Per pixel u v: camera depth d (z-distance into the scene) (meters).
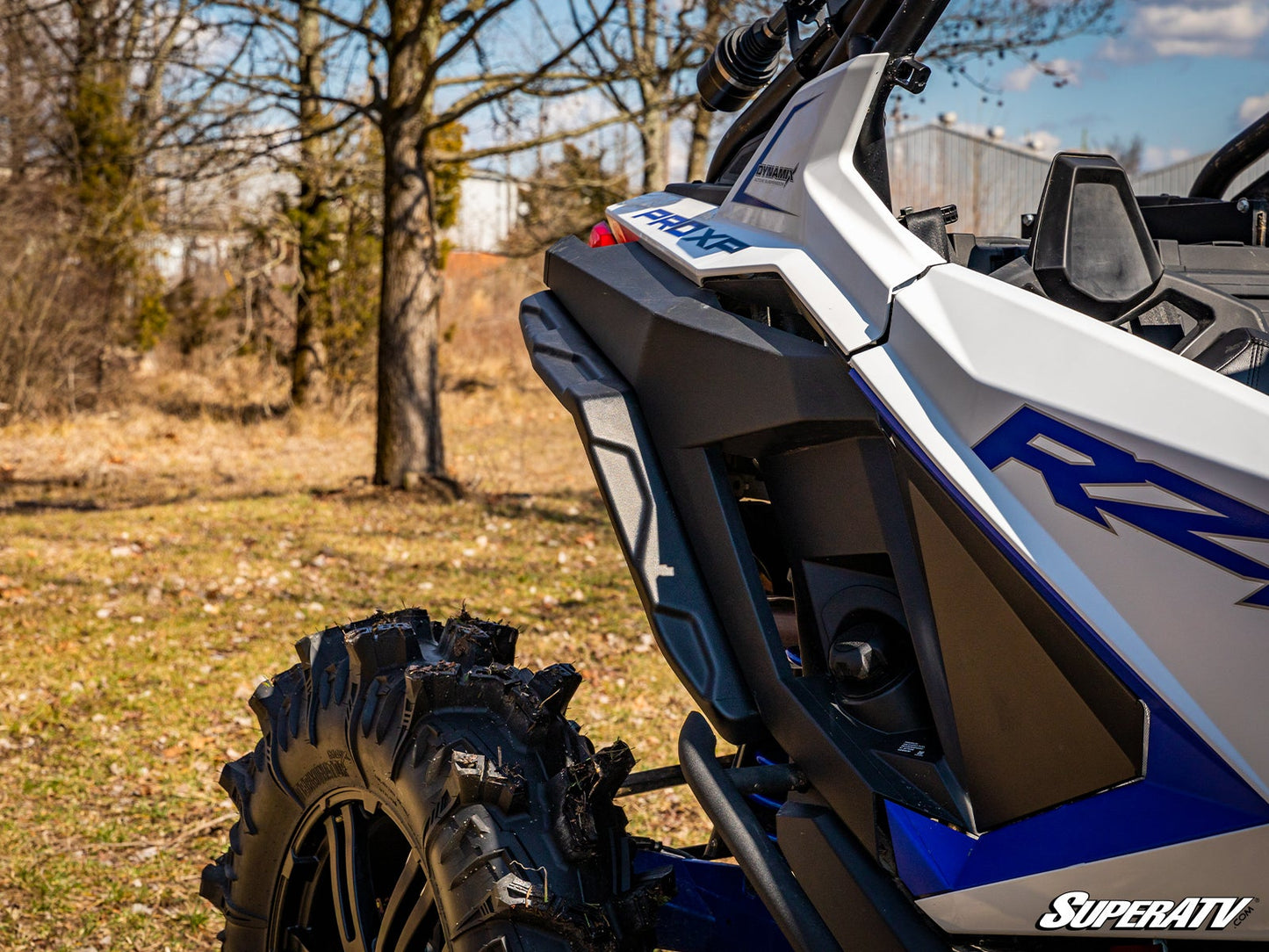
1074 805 1.20
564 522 9.90
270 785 1.97
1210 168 1.84
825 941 1.38
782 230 1.54
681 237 1.71
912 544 1.38
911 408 1.28
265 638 6.01
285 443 15.82
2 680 5.18
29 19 14.25
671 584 1.57
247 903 2.03
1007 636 1.23
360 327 18.34
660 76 10.96
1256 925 1.12
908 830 1.32
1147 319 1.51
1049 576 1.17
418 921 1.63
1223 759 1.09
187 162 13.12
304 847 1.94
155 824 3.77
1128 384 1.14
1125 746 1.14
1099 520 1.14
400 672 1.78
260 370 19.89
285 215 18.02
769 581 1.85
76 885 3.31
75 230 17.31
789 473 1.56
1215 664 1.08
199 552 8.18
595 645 5.88
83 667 5.41
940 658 1.34
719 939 1.80
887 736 1.43
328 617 6.45
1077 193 1.25
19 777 4.13
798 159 1.54
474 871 1.47
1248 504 1.05
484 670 1.70
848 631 1.52
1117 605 1.13
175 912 3.18
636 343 1.65
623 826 1.55
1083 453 1.15
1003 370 1.21
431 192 11.43
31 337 16.23
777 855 1.44
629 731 4.61
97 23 13.95
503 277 28.59
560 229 15.92
